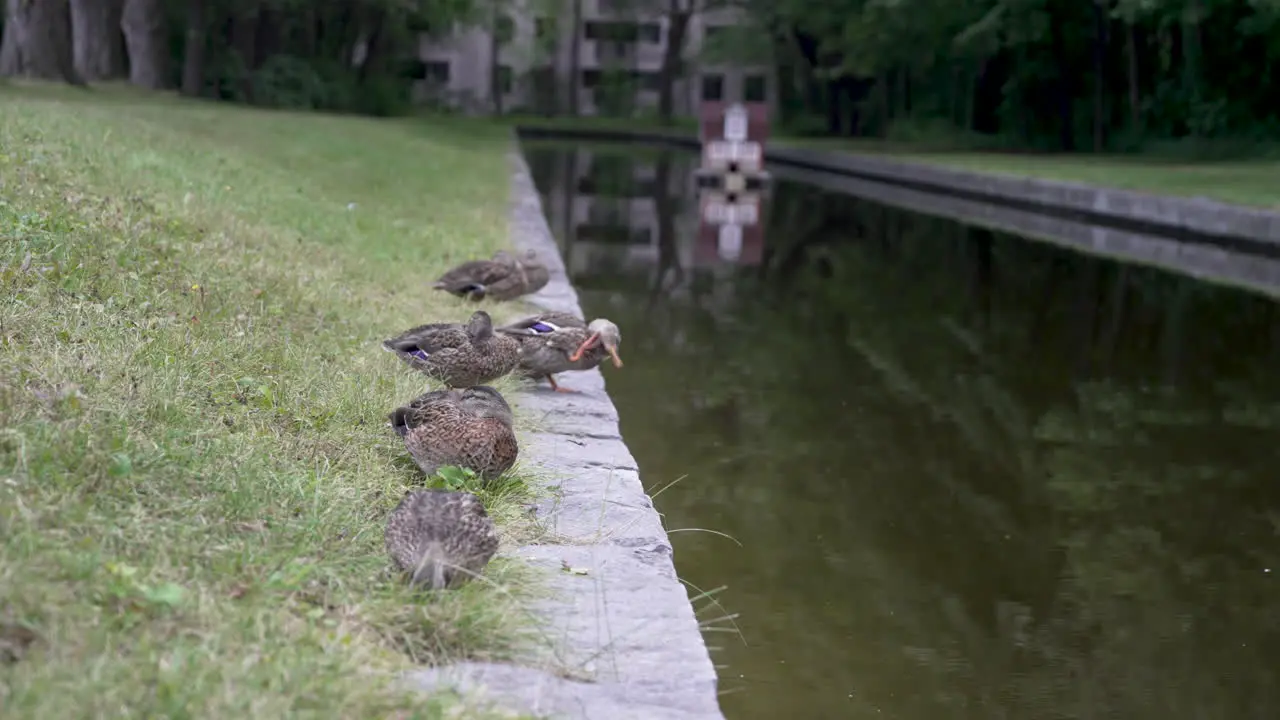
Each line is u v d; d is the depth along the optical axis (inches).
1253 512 389.1
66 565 180.2
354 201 755.4
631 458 323.3
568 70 3390.7
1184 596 321.4
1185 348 644.1
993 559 344.5
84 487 211.8
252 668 165.9
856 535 361.1
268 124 1267.2
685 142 2667.3
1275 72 1942.7
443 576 206.2
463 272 511.5
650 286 808.9
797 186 1723.7
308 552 215.2
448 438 267.4
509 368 363.6
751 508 379.6
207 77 2156.7
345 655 176.2
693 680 195.9
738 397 518.6
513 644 200.4
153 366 281.3
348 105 2436.0
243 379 294.7
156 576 189.9
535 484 286.2
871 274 892.6
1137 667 279.9
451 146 1550.2
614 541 256.8
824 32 2386.8
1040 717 253.8
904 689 265.3
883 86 2625.5
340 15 2508.6
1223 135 1955.0
